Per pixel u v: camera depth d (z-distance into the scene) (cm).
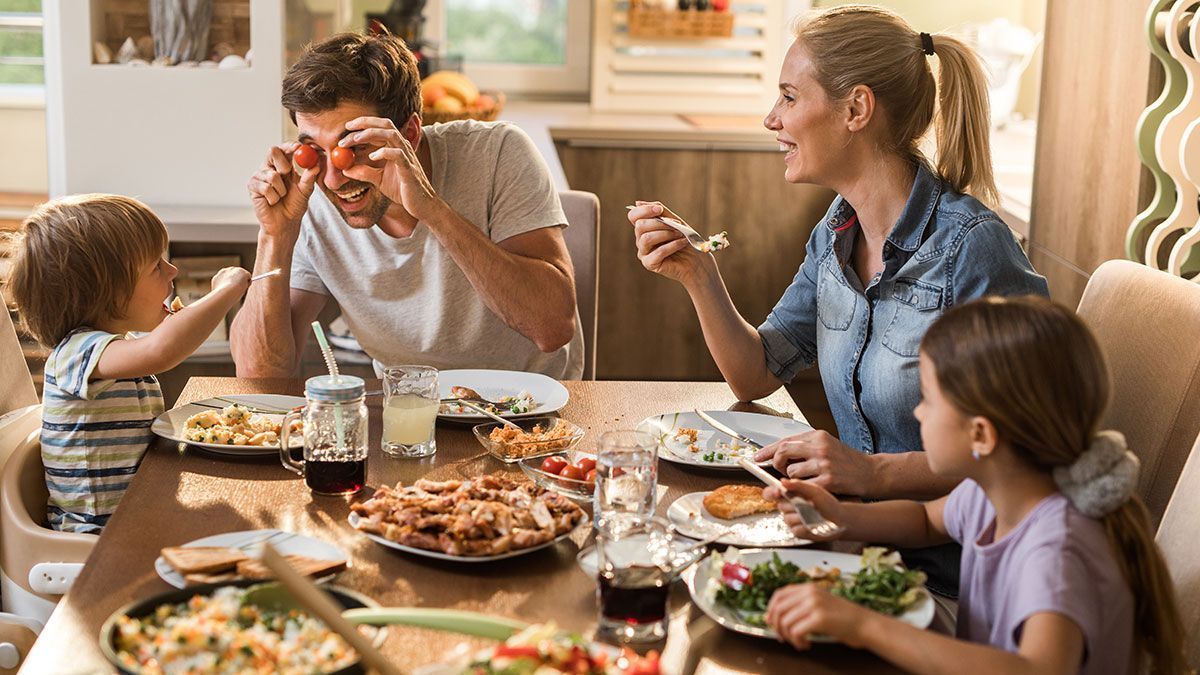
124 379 173
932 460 123
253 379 199
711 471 163
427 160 222
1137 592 116
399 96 205
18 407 192
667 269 190
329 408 148
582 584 128
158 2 299
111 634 104
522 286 212
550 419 178
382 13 437
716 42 462
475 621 105
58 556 155
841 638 112
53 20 295
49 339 178
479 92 470
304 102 198
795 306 198
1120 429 168
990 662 107
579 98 494
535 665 97
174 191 306
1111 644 113
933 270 170
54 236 172
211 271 295
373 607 110
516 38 492
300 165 199
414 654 112
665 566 118
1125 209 258
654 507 143
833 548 140
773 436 177
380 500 139
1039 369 114
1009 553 119
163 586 125
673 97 466
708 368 454
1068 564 112
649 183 432
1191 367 159
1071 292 288
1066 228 292
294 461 156
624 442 143
